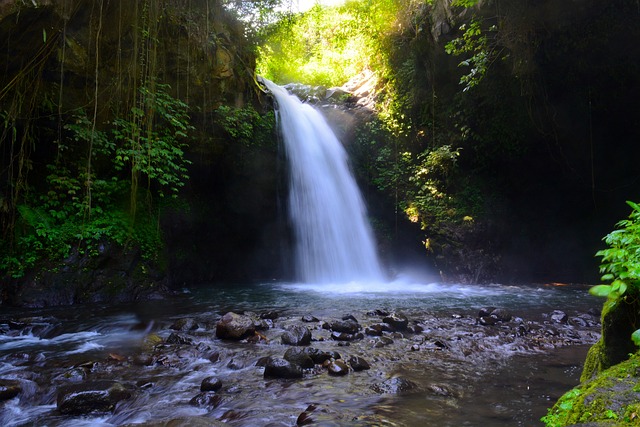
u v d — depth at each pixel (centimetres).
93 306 893
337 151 1602
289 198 1465
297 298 1028
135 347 586
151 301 977
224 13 1291
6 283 874
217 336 631
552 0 1041
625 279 283
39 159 965
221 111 1212
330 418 352
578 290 1183
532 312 838
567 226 1497
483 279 1352
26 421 373
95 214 994
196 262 1334
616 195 1428
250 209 1473
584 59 1171
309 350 514
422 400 396
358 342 602
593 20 1076
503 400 396
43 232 898
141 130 962
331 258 1416
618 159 1382
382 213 1569
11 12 671
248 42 1382
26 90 818
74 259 931
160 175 1162
